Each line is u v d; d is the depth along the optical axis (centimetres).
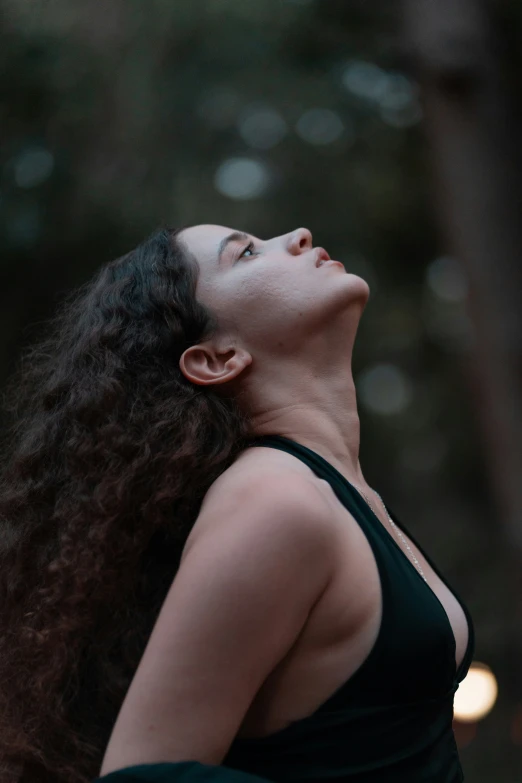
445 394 1011
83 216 681
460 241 718
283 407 206
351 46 720
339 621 166
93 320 222
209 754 153
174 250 222
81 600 193
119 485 196
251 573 157
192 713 152
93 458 203
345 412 211
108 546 194
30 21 655
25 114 670
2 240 683
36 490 215
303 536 160
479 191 706
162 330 212
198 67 701
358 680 166
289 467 179
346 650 167
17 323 692
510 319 695
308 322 208
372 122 799
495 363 699
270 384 208
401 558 182
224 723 154
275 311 209
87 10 664
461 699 686
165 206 693
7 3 653
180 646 155
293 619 161
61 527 207
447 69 695
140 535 195
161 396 206
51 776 196
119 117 683
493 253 700
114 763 152
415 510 1091
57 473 215
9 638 211
